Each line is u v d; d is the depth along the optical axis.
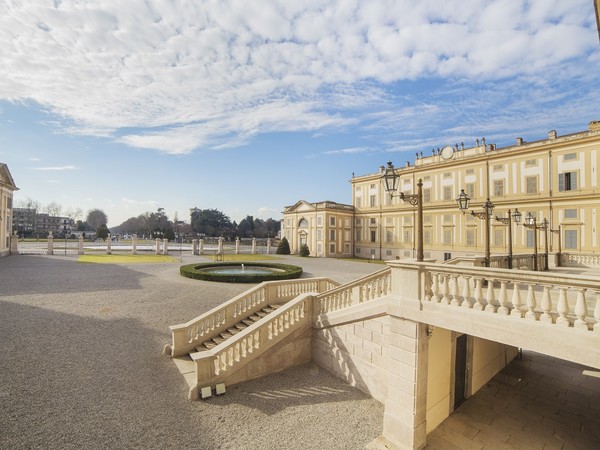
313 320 10.81
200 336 10.75
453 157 39.25
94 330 11.25
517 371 11.55
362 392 9.03
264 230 113.56
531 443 7.43
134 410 7.27
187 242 85.12
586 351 4.73
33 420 6.59
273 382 9.34
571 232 29.86
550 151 31.42
